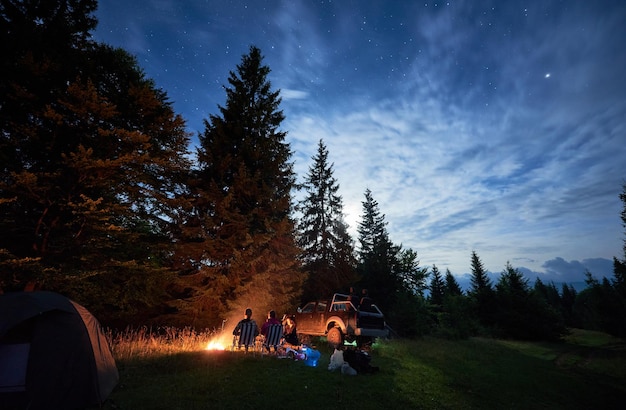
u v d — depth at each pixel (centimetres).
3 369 436
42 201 902
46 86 980
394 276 2408
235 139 1503
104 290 1008
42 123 1005
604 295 2708
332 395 587
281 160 1485
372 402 579
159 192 1227
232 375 653
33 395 438
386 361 970
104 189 1049
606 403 826
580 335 2981
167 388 556
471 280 4403
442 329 2062
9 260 750
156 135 1189
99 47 1259
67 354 476
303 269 2019
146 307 1291
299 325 1295
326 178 2338
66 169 937
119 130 954
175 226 1288
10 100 956
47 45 1066
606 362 1413
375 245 3055
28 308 471
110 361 564
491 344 1848
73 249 949
